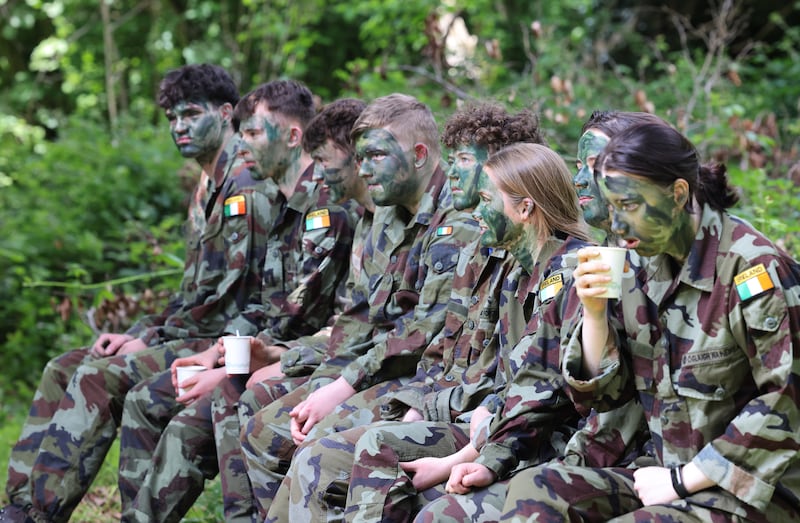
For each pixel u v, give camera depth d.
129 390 7.17
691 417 4.29
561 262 5.08
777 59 14.32
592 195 4.91
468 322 5.62
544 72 12.39
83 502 8.57
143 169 14.07
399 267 6.32
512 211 5.23
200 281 7.65
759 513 4.10
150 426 7.04
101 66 20.73
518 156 5.25
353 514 5.07
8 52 21.02
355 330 6.43
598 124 4.89
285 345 6.93
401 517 5.06
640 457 4.63
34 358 13.21
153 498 6.61
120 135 15.24
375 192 6.21
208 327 7.54
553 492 4.27
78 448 7.20
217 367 7.00
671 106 11.11
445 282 5.95
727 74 12.57
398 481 5.08
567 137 10.15
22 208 14.27
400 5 15.10
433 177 6.27
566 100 9.28
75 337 12.09
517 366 5.07
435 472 5.14
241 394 6.62
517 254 5.30
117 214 13.92
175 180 14.02
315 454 5.42
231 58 18.84
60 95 20.97
